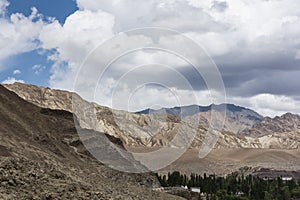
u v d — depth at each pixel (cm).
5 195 4994
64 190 5994
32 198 5197
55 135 14012
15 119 13488
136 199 8200
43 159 10125
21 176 5941
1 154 9238
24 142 11206
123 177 11706
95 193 6372
